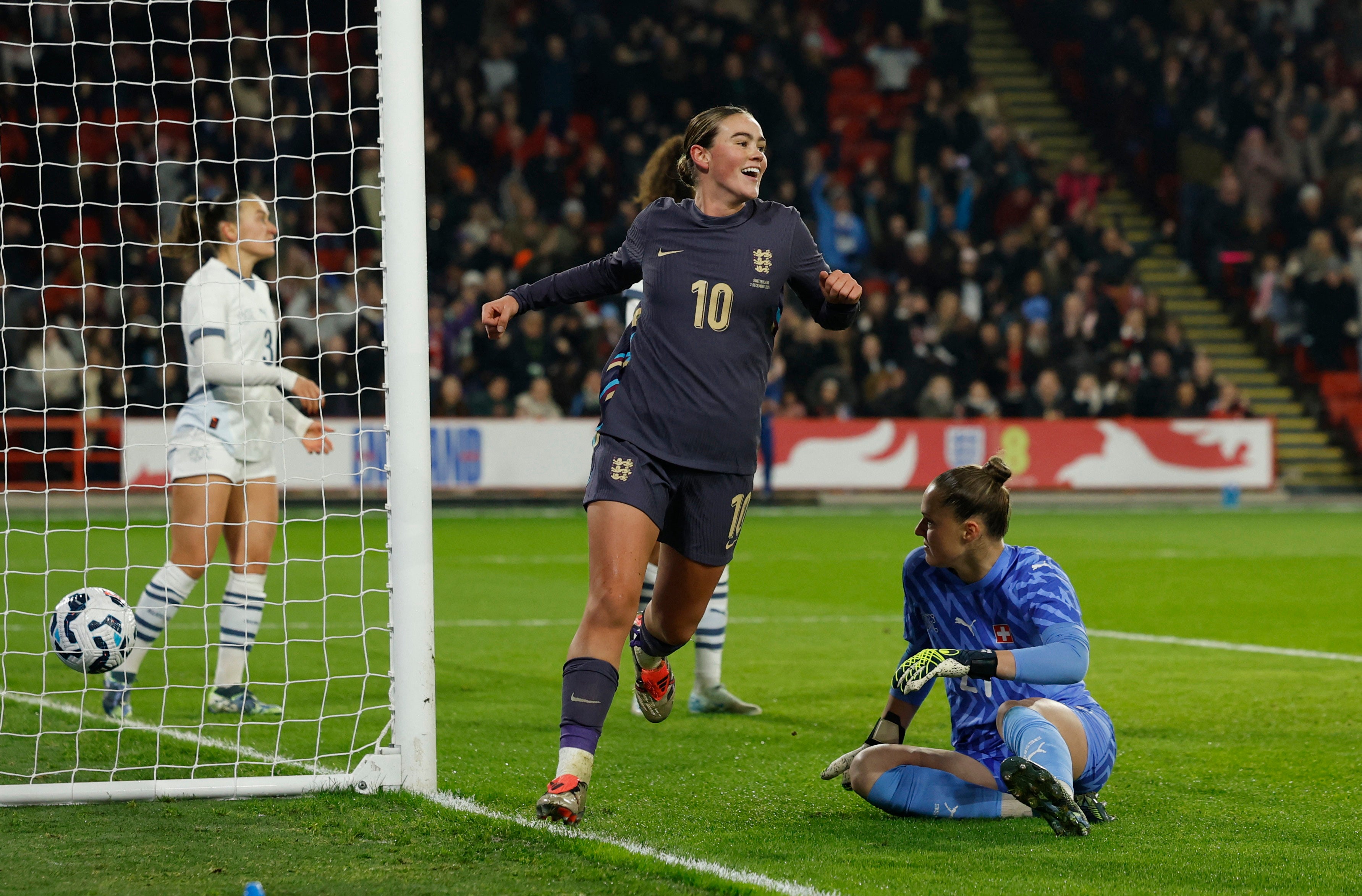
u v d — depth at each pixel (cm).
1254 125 8294
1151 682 2244
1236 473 6856
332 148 7056
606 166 7362
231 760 1659
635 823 1365
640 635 1469
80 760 1653
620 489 1295
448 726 1877
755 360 1331
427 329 1447
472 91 7650
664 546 1377
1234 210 7894
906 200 7744
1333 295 7325
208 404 1964
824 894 1116
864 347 6775
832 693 2162
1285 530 5297
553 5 8175
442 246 7000
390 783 1452
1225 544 4712
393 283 1435
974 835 1317
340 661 2448
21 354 6044
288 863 1204
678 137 1759
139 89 6931
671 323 1309
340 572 3772
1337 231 7669
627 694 2144
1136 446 6769
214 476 1942
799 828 1346
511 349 6475
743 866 1203
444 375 6456
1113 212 8644
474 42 7881
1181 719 1945
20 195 6612
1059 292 7225
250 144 6944
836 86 8631
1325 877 1182
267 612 3070
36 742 1752
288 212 6788
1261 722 1922
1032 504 6612
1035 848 1270
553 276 1370
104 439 5978
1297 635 2805
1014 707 1337
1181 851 1262
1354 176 8056
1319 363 7406
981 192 7669
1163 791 1524
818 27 8794
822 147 8038
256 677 2291
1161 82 8662
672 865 1191
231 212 1980
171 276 6506
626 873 1177
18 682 2177
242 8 7150
